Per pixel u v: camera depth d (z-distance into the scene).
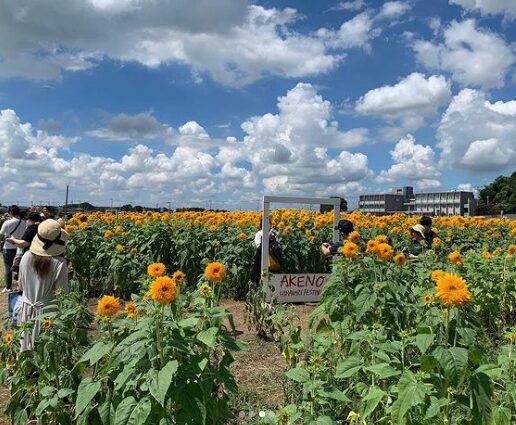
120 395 3.49
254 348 7.38
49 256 5.34
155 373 3.20
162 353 3.31
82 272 11.67
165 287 3.28
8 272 11.92
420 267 7.79
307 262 13.04
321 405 3.61
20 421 4.27
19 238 11.90
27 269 5.33
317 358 3.66
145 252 12.55
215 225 13.59
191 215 15.50
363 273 5.57
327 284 5.59
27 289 5.35
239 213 16.00
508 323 8.20
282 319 6.65
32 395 4.37
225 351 3.78
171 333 3.46
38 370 4.43
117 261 10.62
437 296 3.51
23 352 4.56
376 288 5.13
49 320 4.29
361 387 3.92
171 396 3.32
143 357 3.33
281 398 5.33
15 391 4.61
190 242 12.20
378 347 3.77
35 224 7.84
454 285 3.43
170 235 12.73
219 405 3.96
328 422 3.26
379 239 5.78
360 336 4.15
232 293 11.66
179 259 12.18
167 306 3.72
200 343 3.67
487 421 3.36
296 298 10.61
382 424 3.86
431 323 3.88
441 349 3.35
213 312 3.78
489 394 3.40
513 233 14.41
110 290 11.34
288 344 5.82
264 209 10.63
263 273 8.99
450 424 3.46
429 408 3.25
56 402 3.94
